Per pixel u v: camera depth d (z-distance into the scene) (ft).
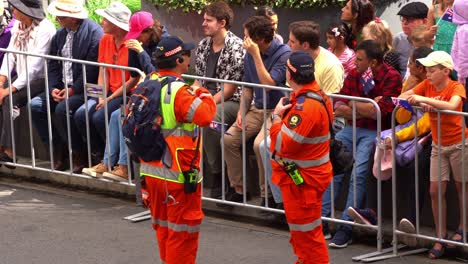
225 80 28.81
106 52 32.48
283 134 22.33
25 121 35.96
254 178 30.76
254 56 28.76
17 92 34.27
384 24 30.89
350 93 27.73
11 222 29.73
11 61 34.86
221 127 29.55
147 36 31.53
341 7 38.42
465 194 25.43
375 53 27.14
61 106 32.99
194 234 23.44
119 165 31.63
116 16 32.04
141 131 22.63
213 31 30.78
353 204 27.25
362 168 27.30
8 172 36.06
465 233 25.44
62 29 33.94
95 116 32.04
